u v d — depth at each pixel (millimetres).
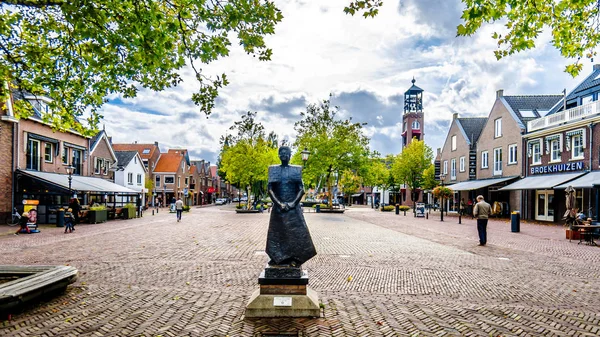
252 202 45344
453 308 6012
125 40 6141
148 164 65750
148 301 6242
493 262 10172
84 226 21688
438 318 5547
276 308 5492
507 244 14078
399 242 14430
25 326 5113
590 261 10492
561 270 9172
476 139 41281
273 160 45750
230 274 8383
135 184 51312
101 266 9242
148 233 17484
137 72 7527
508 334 4992
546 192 27812
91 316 5516
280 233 5668
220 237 15727
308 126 39469
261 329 5027
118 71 6898
